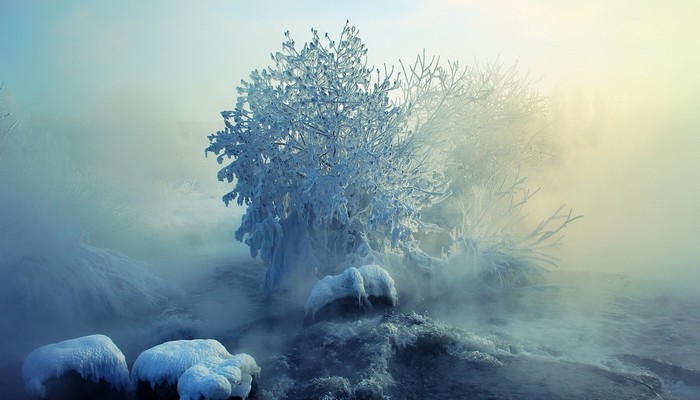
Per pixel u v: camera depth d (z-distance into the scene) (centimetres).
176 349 708
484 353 780
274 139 1178
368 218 1166
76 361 691
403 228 1099
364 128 1170
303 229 1198
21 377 776
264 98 1204
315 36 1180
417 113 1270
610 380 686
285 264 1190
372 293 993
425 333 835
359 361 768
